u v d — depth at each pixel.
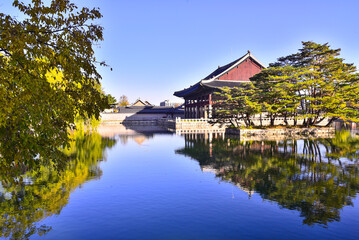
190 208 11.88
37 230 9.62
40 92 5.93
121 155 26.41
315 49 50.41
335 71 47.69
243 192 14.27
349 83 48.91
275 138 43.31
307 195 13.76
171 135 50.00
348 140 39.69
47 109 6.32
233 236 9.25
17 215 10.91
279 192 14.29
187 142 38.12
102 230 9.66
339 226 10.05
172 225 10.11
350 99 47.00
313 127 51.94
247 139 41.97
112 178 17.03
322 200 12.99
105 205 12.16
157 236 9.23
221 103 51.47
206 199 13.11
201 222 10.41
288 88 46.62
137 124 108.69
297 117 48.69
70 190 14.37
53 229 9.70
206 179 17.00
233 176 17.84
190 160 23.81
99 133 55.19
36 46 5.99
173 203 12.49
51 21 6.27
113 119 106.69
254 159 24.33
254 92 48.16
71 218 10.67
